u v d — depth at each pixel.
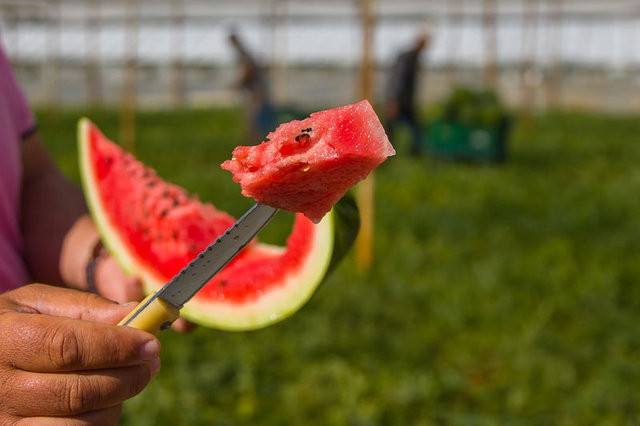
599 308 4.41
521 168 9.92
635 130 15.80
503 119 10.14
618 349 3.84
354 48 27.31
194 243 1.38
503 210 7.08
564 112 22.08
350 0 21.83
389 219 6.52
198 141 13.21
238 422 3.15
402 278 4.82
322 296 4.49
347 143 0.72
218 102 29.39
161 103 28.72
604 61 27.02
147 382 0.79
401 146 11.82
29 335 0.74
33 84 28.44
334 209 1.01
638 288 4.75
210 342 3.94
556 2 22.94
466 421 3.08
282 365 3.70
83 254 1.47
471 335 4.03
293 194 0.75
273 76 23.78
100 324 0.75
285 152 0.74
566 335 4.07
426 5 24.28
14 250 1.45
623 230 6.35
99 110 22.38
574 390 3.42
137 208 1.45
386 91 10.43
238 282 1.14
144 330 0.77
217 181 8.41
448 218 6.54
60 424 0.74
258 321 1.09
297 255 1.06
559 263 5.23
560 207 7.11
